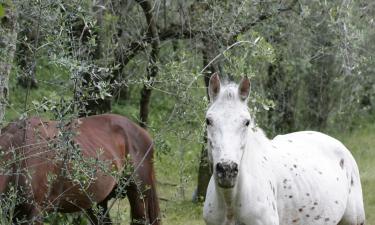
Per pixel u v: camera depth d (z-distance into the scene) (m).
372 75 17.19
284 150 6.91
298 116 17.86
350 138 18.69
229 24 10.15
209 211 6.30
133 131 8.75
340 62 16.56
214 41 10.45
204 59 10.91
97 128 8.42
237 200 6.06
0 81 6.47
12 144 7.12
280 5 11.14
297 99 17.25
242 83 5.91
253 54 7.55
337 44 10.84
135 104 17.97
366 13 12.70
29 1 6.61
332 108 18.11
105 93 6.38
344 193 7.27
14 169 7.10
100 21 10.23
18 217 7.22
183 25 10.83
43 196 7.30
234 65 7.57
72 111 6.55
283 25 12.77
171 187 13.00
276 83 15.25
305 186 6.73
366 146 17.88
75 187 7.62
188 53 10.91
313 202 6.77
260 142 6.55
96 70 6.77
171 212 11.40
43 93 13.79
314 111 18.11
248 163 6.15
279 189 6.55
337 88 17.81
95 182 7.80
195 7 10.92
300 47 13.07
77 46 6.77
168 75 8.12
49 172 6.94
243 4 9.73
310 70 17.02
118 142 8.49
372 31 13.43
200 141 7.54
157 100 17.05
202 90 11.95
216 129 5.73
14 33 6.51
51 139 6.72
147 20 10.61
